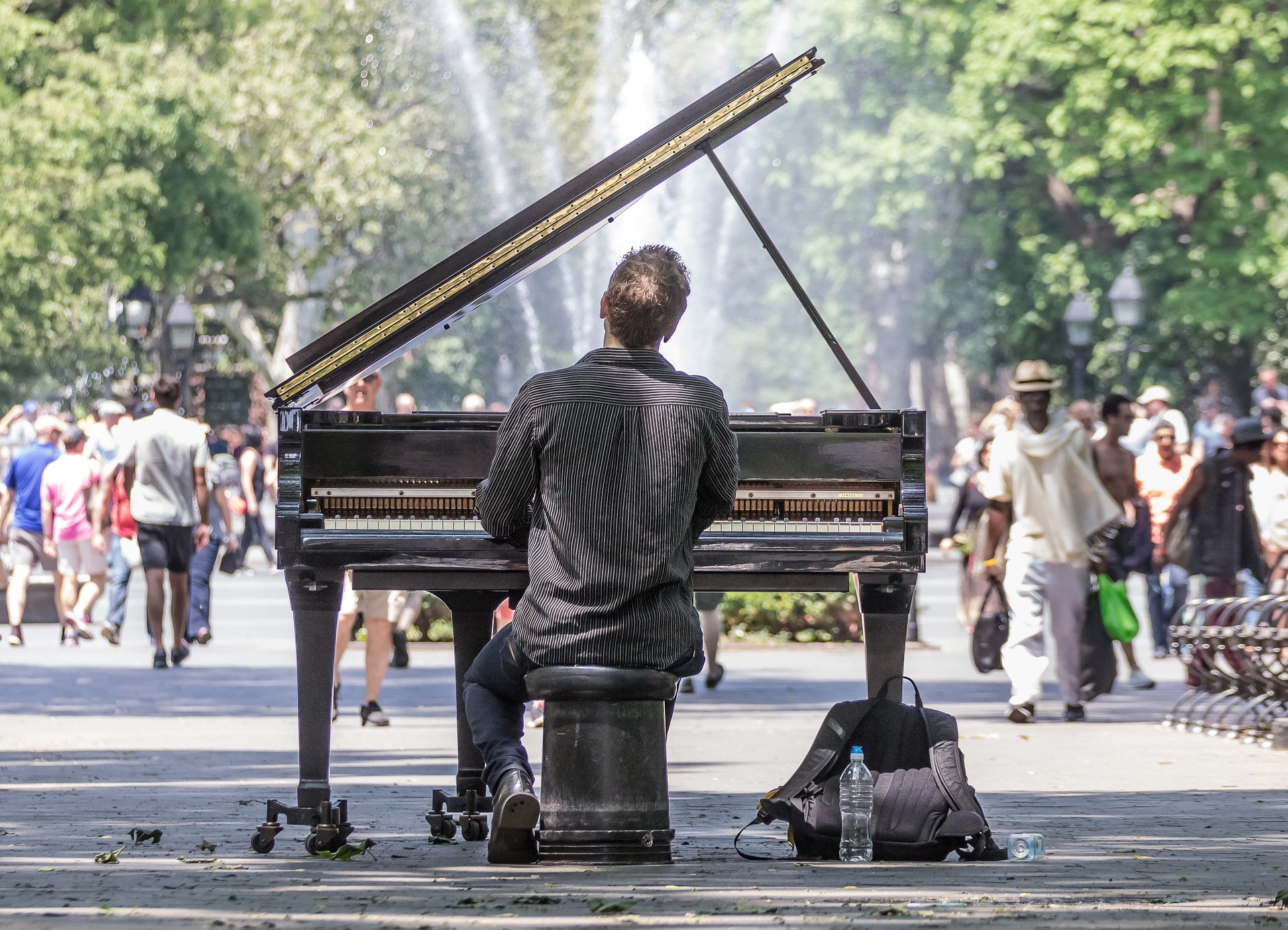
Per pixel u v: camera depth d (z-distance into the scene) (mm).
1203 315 91562
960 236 103562
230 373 128000
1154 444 39875
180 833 16438
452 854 14961
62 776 21359
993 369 112312
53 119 76188
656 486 14102
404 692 33594
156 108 79250
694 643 14375
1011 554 29484
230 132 84188
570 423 14141
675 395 14250
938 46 94188
